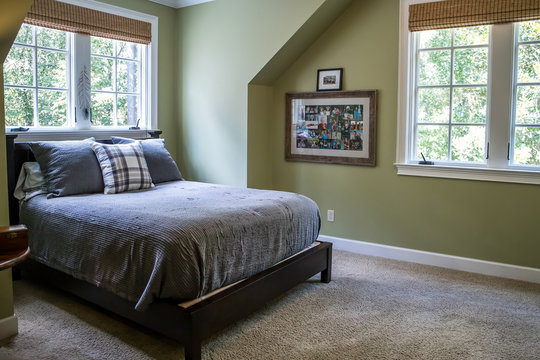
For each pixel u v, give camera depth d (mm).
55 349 2309
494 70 3434
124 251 2371
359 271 3613
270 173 4676
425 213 3799
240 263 2514
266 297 2629
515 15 3275
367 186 4074
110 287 2416
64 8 3717
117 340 2418
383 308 2877
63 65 3850
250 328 2582
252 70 4195
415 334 2523
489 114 3502
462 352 2328
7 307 2439
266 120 4562
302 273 2998
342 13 4055
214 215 2539
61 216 2809
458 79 3652
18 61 3547
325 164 4301
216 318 2236
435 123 3779
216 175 4598
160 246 2217
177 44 4785
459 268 3670
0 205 2475
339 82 4121
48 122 3777
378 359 2252
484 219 3545
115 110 4309
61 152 3316
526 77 3367
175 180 4039
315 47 4250
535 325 2645
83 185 3275
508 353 2320
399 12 3773
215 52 4465
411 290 3197
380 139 3961
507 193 3436
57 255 2791
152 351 2309
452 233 3693
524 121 3400
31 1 2059
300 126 4406
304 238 3115
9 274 2439
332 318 2725
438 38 3705
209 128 4602
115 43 4250
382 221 4023
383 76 3898
